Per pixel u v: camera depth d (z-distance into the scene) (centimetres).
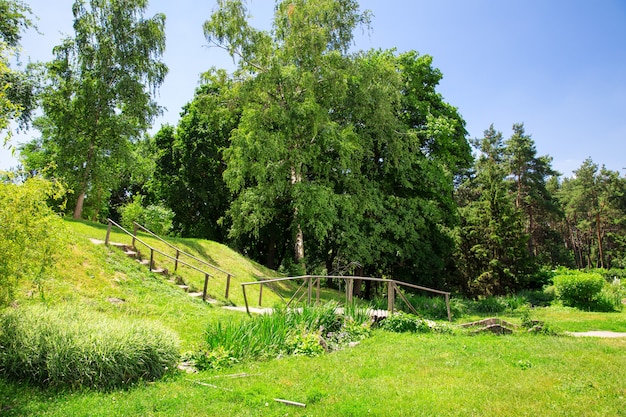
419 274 3128
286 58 2370
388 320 1270
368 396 643
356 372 781
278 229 3294
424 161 2752
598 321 1636
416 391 666
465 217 3712
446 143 2884
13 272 657
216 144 3444
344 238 2516
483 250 3203
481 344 1034
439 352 945
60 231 726
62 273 1195
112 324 773
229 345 871
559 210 5534
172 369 767
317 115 2191
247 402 623
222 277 1931
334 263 2930
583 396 640
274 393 658
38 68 2445
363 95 2425
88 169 2448
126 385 691
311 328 1076
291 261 3788
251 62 2356
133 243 1653
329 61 2341
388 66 2516
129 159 2589
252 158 2169
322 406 607
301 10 2316
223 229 3600
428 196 3052
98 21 2500
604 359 878
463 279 3484
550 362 851
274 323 992
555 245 6034
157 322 874
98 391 661
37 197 669
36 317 750
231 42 2277
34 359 673
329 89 2369
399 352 945
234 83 2433
